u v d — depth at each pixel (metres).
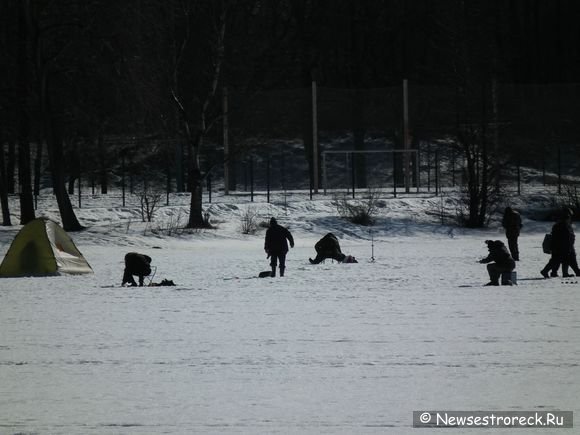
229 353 59.81
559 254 107.31
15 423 43.19
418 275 115.12
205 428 42.06
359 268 127.19
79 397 48.16
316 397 47.59
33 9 184.50
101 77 194.88
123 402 47.00
